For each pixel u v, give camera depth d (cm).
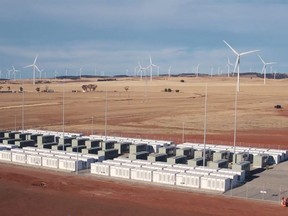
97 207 5597
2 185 6644
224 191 6450
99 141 9975
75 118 15712
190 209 5531
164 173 6919
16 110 17700
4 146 9550
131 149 9406
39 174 7506
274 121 15075
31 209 5522
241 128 13738
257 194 6309
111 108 18862
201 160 8112
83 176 7394
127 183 6938
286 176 7575
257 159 8331
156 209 5519
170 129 13525
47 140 10462
